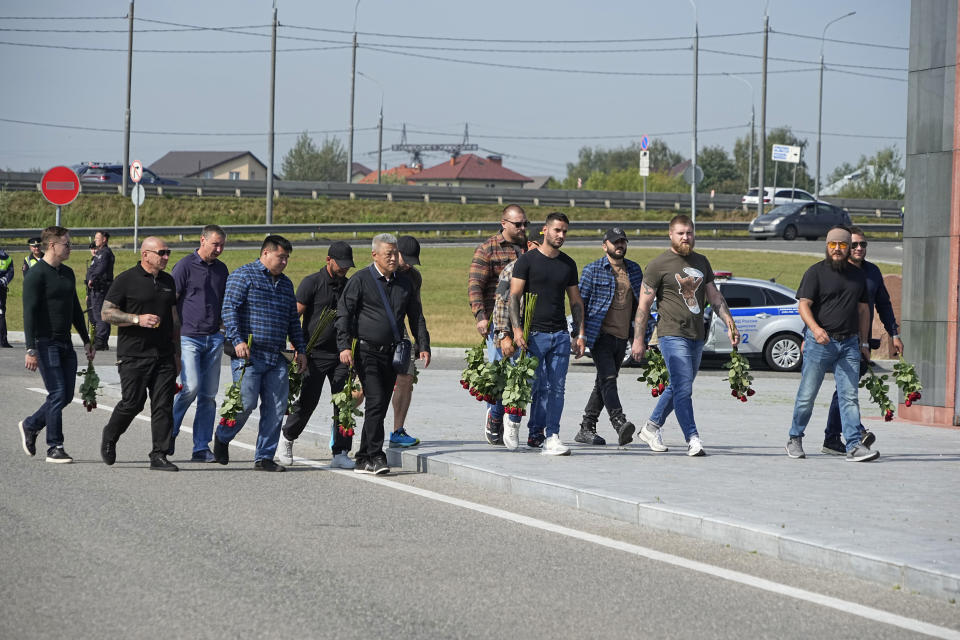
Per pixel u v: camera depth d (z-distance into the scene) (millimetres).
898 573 23203
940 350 50625
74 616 20750
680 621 20812
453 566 24812
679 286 38406
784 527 26703
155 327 36188
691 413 38719
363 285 36281
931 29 51000
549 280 38062
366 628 20219
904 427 49312
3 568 24078
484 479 34812
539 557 25734
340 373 38188
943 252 50531
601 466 35875
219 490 33562
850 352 38094
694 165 147125
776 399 60562
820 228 184125
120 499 31875
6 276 83125
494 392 38562
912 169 51719
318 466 38469
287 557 25453
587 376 72000
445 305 114625
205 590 22609
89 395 38469
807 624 20656
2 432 44781
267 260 36781
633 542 27359
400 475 36875
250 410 37281
